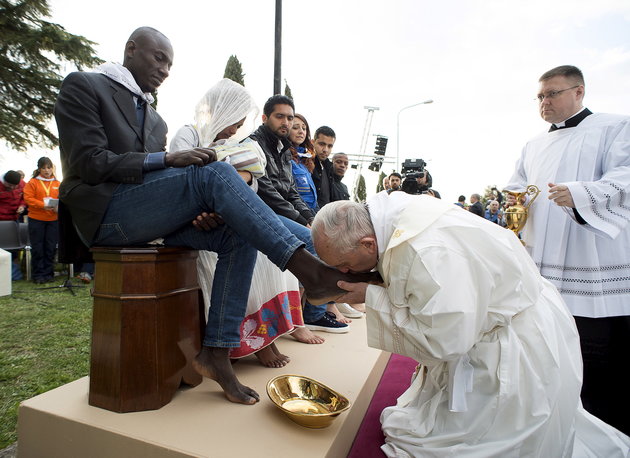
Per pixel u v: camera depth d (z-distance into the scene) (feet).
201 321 6.51
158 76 6.43
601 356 8.13
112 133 5.58
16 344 11.51
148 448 4.44
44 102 37.70
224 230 5.59
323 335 8.98
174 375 5.52
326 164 14.37
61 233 5.82
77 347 11.37
